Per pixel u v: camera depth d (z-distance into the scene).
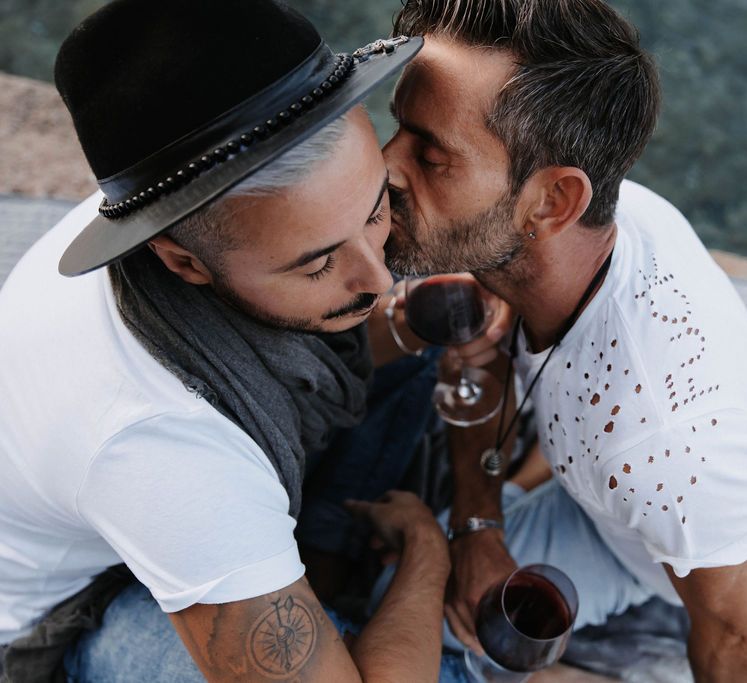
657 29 4.11
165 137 0.99
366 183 1.03
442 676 1.66
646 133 1.24
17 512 1.34
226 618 1.18
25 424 1.23
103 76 1.00
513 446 1.90
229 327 1.24
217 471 1.17
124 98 0.99
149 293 1.18
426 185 1.26
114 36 0.99
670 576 1.48
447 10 1.19
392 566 1.83
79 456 1.17
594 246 1.31
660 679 1.77
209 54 0.97
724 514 1.29
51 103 2.85
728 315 1.38
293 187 0.98
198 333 1.21
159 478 1.14
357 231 1.05
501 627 1.44
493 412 1.77
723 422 1.27
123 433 1.14
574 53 1.16
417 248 1.33
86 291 1.25
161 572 1.17
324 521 1.86
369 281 1.13
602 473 1.36
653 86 1.23
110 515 1.17
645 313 1.31
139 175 1.02
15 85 2.89
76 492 1.18
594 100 1.17
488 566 1.71
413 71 1.20
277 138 0.97
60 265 1.12
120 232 1.04
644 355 1.30
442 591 1.57
